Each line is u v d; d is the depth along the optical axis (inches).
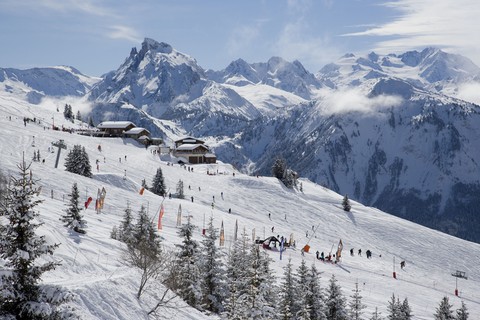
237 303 1157.7
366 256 3850.9
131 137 6653.5
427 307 2375.7
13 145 4069.9
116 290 885.8
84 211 2425.0
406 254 4264.3
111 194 3179.1
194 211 3469.5
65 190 2901.1
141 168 4793.3
